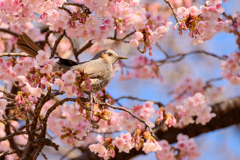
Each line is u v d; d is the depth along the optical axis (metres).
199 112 11.55
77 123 9.47
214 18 8.68
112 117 8.34
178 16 8.63
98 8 8.26
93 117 8.27
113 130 11.38
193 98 11.41
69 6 9.52
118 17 8.42
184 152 11.63
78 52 12.19
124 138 8.58
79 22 8.16
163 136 14.34
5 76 9.04
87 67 10.08
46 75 7.71
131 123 10.76
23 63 8.00
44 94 8.95
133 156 13.83
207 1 8.61
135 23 8.52
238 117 14.59
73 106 9.35
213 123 14.49
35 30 13.80
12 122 13.00
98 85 10.13
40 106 8.30
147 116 10.67
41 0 8.34
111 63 11.20
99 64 10.48
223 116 14.62
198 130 14.40
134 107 11.00
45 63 7.60
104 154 8.45
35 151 8.52
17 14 8.73
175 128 14.39
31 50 9.16
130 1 8.70
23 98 8.00
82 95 7.43
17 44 9.18
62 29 8.73
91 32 8.48
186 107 11.42
